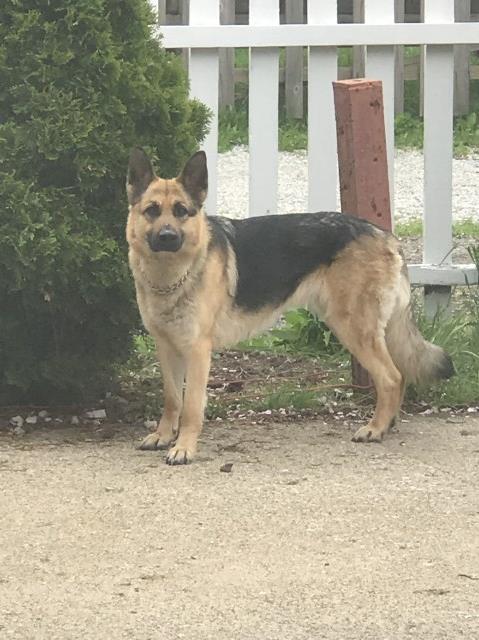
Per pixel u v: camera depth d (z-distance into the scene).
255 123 4.22
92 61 3.19
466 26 4.14
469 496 2.75
